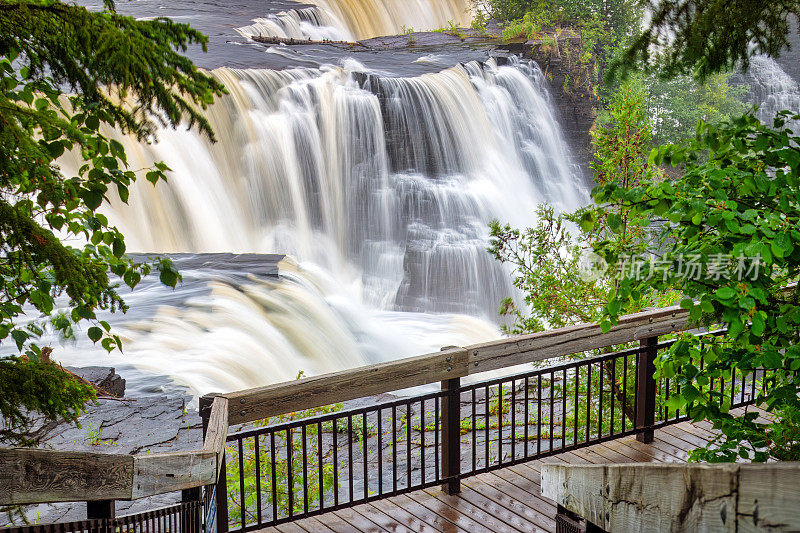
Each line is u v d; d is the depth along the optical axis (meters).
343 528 4.75
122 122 3.27
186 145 18.67
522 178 26.48
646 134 8.62
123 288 13.56
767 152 3.76
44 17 2.97
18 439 3.14
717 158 3.85
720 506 1.33
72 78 3.07
